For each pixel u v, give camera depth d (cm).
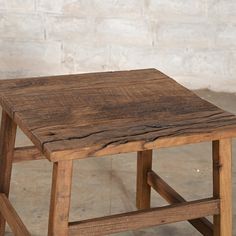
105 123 175
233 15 364
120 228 180
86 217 241
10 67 359
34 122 175
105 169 281
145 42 365
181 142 170
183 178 275
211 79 375
